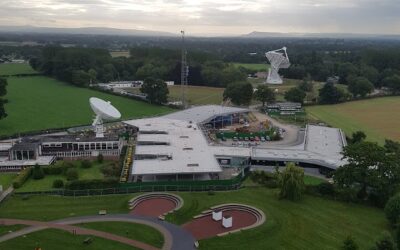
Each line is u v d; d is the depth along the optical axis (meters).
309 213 107.94
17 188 123.31
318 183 132.75
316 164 144.38
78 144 156.25
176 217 103.75
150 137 165.50
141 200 115.06
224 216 104.50
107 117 164.75
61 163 142.00
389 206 98.94
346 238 86.19
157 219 102.75
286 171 117.12
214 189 124.50
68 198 116.62
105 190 120.38
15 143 155.25
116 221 101.12
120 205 111.00
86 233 94.25
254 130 199.50
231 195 120.00
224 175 137.62
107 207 110.31
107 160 152.88
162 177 132.00
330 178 137.38
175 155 144.50
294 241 92.56
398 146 153.62
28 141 155.12
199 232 96.25
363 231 98.25
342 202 115.94
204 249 88.00
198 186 124.62
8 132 188.62
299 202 115.19
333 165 138.38
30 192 119.25
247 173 140.12
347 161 130.50
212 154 147.38
